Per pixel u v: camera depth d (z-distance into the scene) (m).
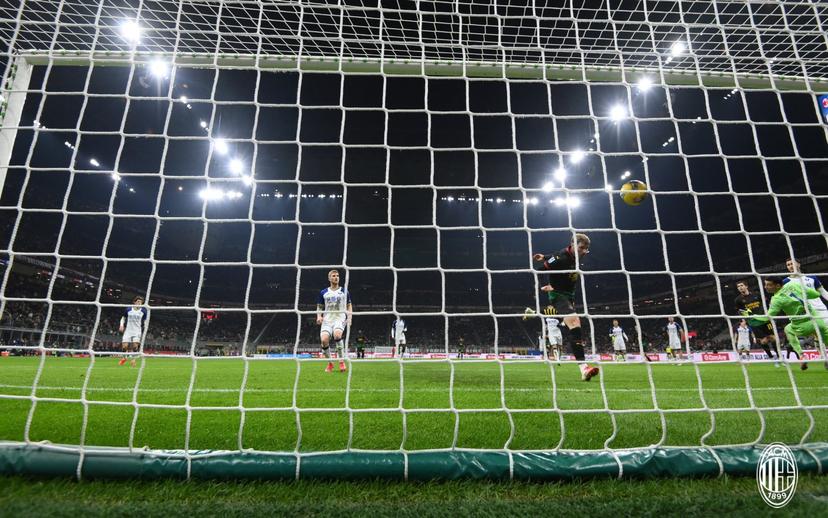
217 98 11.88
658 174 26.83
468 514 1.75
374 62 4.46
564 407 4.08
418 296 35.12
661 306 32.06
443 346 32.09
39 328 22.39
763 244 27.11
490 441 2.67
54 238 27.44
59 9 3.49
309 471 2.09
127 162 27.09
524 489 2.00
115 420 3.25
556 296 5.70
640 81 4.83
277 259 35.53
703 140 21.70
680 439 2.74
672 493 1.94
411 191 34.59
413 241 36.12
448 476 2.09
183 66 4.10
